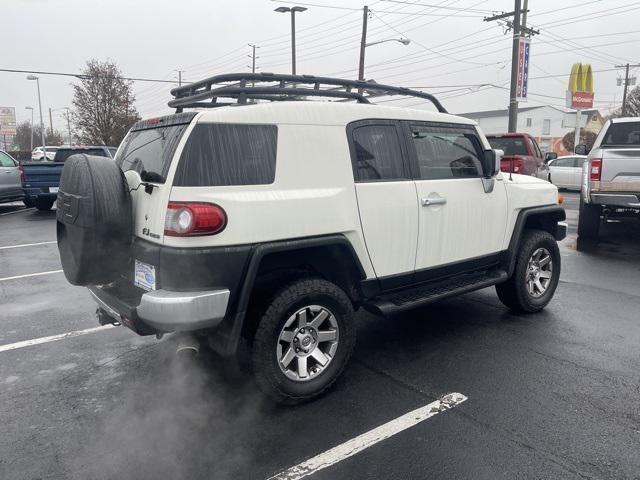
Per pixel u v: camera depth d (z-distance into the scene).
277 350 3.36
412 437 3.13
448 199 4.25
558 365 4.11
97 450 3.05
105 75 31.86
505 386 3.77
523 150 12.22
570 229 11.13
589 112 67.62
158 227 3.09
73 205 3.26
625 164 8.16
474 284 4.54
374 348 4.50
